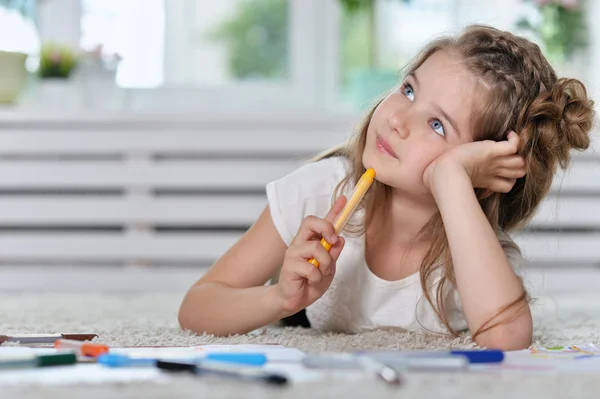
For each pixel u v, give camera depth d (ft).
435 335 4.24
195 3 10.11
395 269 4.47
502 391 2.64
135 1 10.09
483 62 4.13
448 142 4.09
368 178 3.96
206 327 4.20
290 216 4.47
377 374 2.78
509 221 4.72
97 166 9.22
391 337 3.98
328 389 2.60
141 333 4.20
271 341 3.85
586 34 10.22
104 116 9.18
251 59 10.21
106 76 9.80
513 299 3.89
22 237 9.33
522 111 4.18
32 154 9.21
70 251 9.31
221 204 9.28
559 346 3.89
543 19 10.17
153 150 9.20
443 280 4.33
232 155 9.27
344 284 4.43
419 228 4.39
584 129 4.41
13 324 4.87
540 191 4.46
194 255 9.30
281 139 9.20
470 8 10.12
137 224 9.30
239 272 4.45
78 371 2.91
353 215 4.39
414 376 2.88
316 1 10.19
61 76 9.82
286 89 10.22
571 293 9.07
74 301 6.77
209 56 10.17
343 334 4.30
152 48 10.11
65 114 9.17
